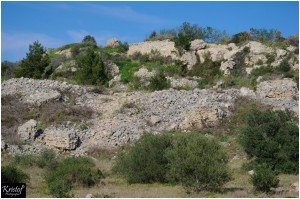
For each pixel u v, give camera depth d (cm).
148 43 6681
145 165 2325
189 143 2134
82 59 5341
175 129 3544
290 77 5219
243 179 2291
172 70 5828
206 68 6053
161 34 7219
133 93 4216
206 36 7231
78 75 5122
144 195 1911
